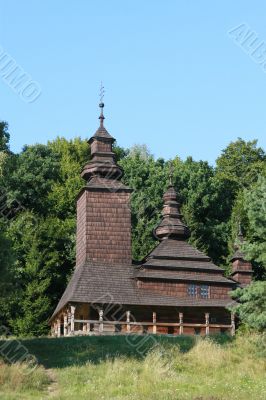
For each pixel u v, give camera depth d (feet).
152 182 324.19
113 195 233.55
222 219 330.54
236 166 353.92
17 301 249.14
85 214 231.09
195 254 231.09
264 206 157.69
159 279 221.46
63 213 313.12
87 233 228.22
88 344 166.61
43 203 308.60
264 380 137.18
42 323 250.16
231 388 127.54
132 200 312.29
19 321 246.68
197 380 134.51
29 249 265.54
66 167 326.65
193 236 301.63
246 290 158.51
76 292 213.87
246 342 163.73
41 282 254.68
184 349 162.20
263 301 155.02
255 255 161.48
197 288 224.12
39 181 307.99
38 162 312.29
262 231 158.61
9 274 149.79
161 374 136.87
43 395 124.16
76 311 218.59
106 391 124.57
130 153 377.71
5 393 122.83
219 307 220.02
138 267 226.38
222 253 315.17
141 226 302.66
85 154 346.74
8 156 281.74
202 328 219.82
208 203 324.19
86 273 220.84
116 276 222.07
